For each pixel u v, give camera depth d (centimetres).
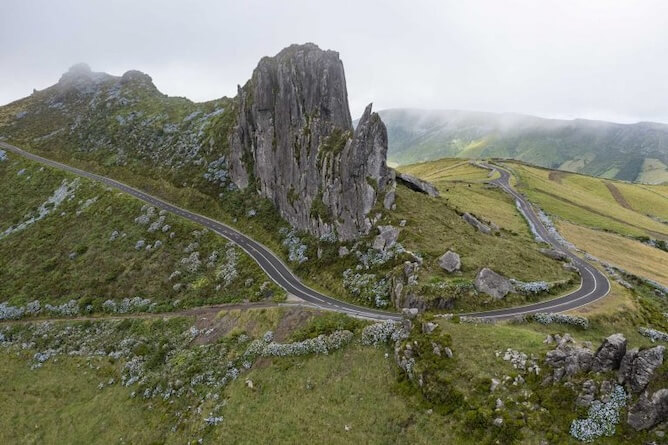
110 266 9406
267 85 10862
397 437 4228
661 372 3494
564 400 3775
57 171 13738
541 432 3631
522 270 7150
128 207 11294
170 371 6334
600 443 3409
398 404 4544
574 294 6738
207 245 9619
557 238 10456
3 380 6894
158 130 15062
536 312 5938
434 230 7944
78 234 10762
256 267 8562
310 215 9081
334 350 5666
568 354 4103
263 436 4738
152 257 9462
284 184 10112
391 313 6328
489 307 6072
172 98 18100
